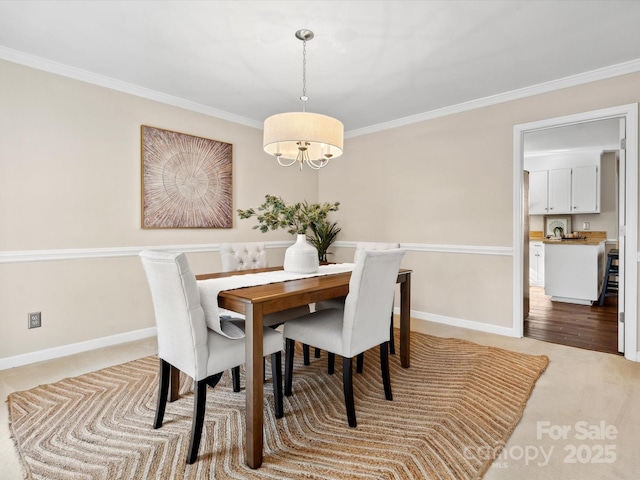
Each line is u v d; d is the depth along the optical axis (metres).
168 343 1.67
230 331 1.81
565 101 2.93
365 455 1.55
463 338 3.20
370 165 4.28
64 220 2.71
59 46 2.41
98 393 2.12
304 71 2.74
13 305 2.50
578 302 4.73
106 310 2.95
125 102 3.02
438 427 1.76
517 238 3.21
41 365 2.54
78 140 2.77
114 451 1.57
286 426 1.78
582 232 5.78
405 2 1.93
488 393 2.12
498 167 3.30
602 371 2.45
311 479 1.40
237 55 2.53
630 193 2.66
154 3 1.95
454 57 2.55
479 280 3.44
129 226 3.07
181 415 1.88
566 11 2.02
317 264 2.43
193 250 3.52
